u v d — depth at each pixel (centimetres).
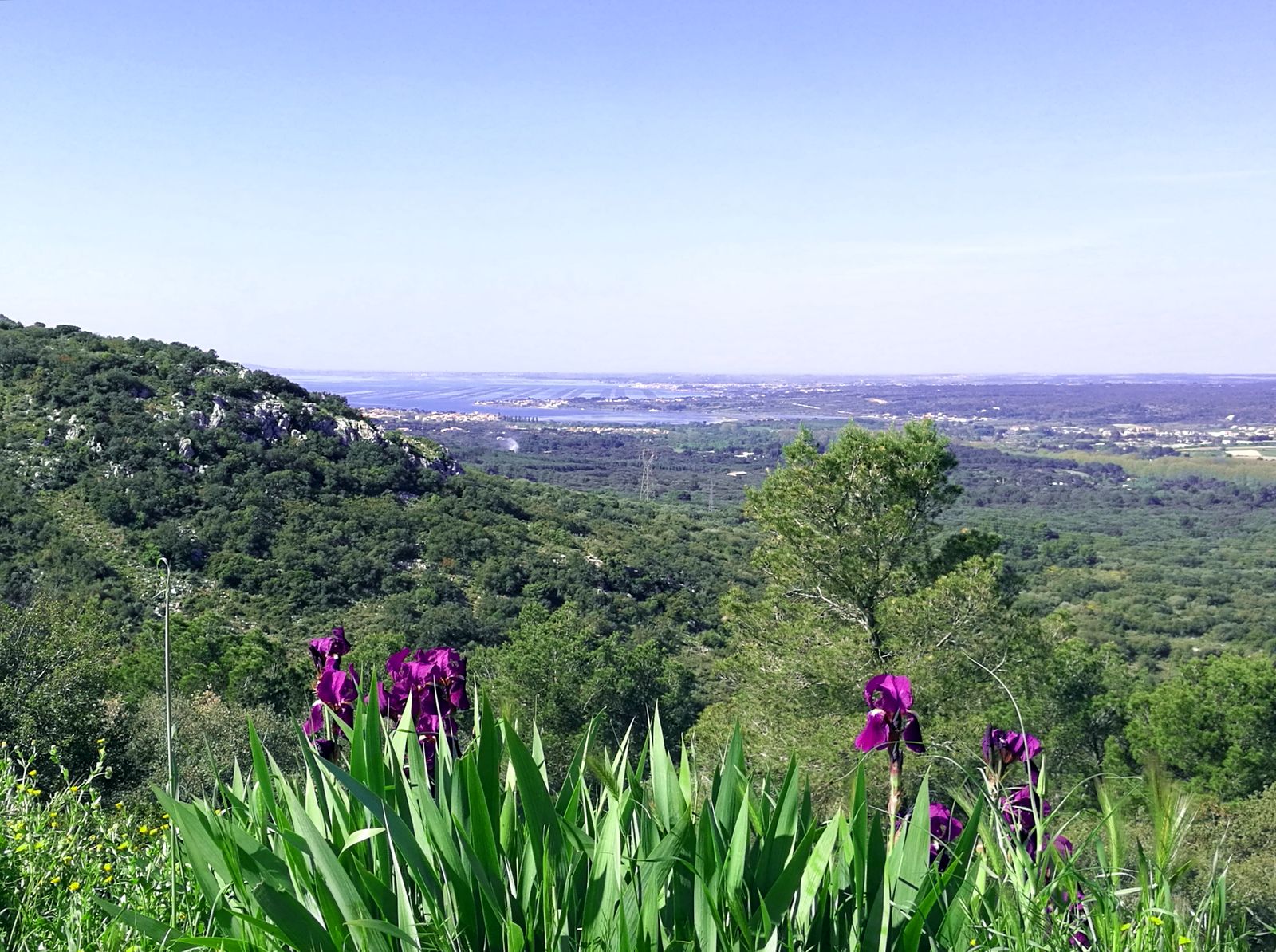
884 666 1194
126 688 1892
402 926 162
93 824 320
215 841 178
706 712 1341
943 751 983
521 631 1862
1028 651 1220
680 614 4334
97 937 223
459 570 4284
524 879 171
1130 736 1794
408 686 242
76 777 496
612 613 4131
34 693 1000
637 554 5341
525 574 4362
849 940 168
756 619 1352
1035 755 207
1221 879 178
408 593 3844
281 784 200
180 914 214
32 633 1084
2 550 3198
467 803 187
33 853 262
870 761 872
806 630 1263
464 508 5241
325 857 166
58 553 3244
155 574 3272
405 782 196
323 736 242
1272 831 841
